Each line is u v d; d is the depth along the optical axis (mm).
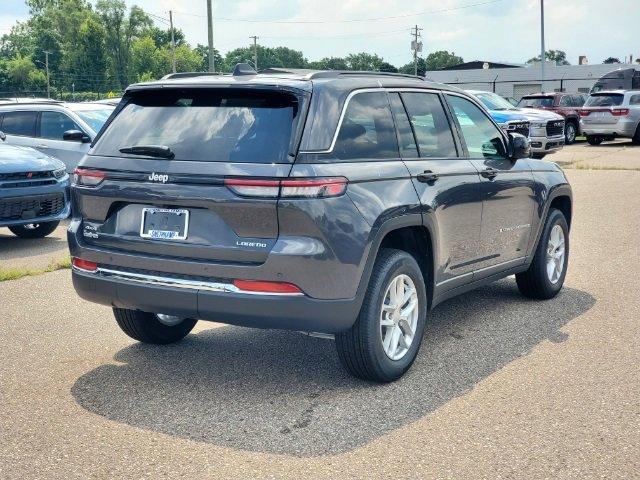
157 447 3922
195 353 5457
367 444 3949
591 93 30250
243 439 4020
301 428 4152
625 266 8258
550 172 6852
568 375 4953
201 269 4367
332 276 4312
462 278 5641
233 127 4469
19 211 9695
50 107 13039
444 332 5961
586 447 3895
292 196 4211
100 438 4031
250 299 4273
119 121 4867
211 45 42656
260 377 4957
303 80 4531
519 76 69250
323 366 5172
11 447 3918
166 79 4906
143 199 4543
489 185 5801
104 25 153500
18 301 6945
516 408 4410
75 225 4898
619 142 31828
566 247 7113
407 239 5184
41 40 164875
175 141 4559
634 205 13070
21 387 4773
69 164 12641
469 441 3975
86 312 6574
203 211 4406
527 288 6883
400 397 4598
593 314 6426
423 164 5145
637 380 4848
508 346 5586
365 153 4680
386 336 4797
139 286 4547
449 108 5668
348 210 4375
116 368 5133
